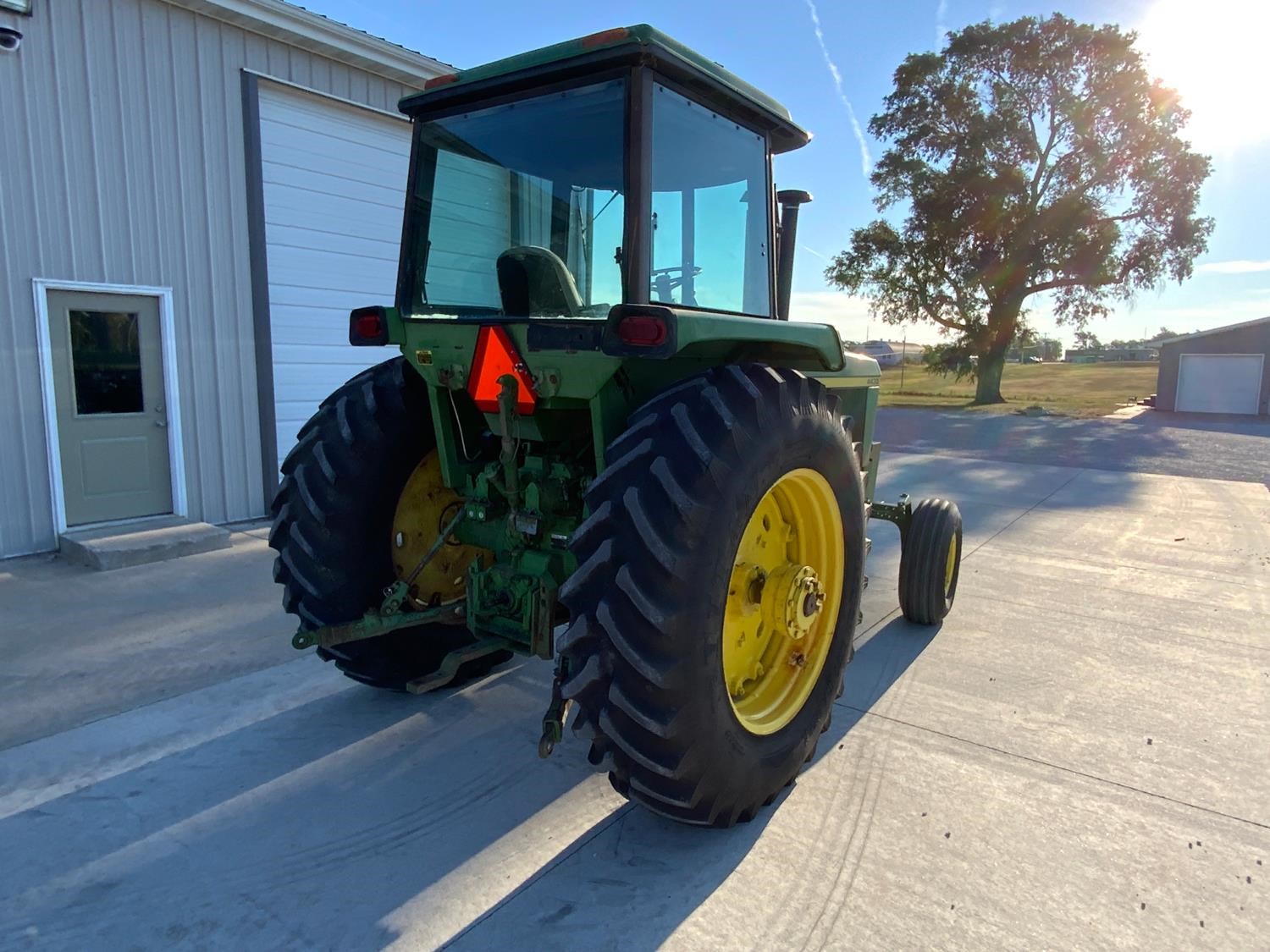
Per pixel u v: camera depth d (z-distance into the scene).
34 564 5.38
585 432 2.88
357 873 2.26
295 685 3.50
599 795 2.67
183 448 6.29
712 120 2.66
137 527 5.87
